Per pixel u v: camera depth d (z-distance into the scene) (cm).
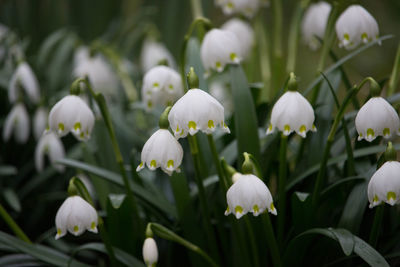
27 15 90
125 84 71
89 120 51
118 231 54
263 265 54
